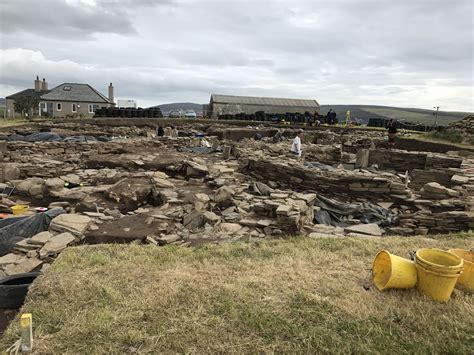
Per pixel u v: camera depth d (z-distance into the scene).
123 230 6.58
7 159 13.63
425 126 33.66
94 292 3.97
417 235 7.09
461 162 14.02
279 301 3.89
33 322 3.44
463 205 8.07
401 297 4.02
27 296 3.94
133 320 3.52
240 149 17.02
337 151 17.50
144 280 4.28
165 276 4.38
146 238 6.25
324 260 5.06
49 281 4.15
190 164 12.97
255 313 3.66
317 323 3.56
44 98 51.31
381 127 36.31
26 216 7.20
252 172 13.26
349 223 8.51
